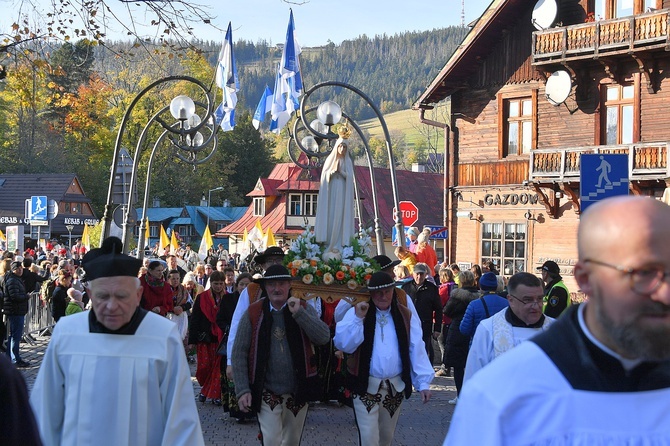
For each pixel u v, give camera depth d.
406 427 11.01
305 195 65.62
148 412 4.69
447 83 29.30
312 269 10.62
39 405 4.72
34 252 36.88
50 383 4.76
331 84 17.41
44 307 22.06
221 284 12.54
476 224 29.41
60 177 72.62
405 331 7.68
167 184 86.81
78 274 20.58
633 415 2.31
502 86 28.66
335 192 11.19
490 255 29.00
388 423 7.73
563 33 25.72
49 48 13.71
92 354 4.70
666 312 2.22
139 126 68.06
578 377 2.34
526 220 28.03
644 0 25.19
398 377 7.63
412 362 7.72
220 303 11.69
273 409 7.61
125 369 4.68
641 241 2.22
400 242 18.31
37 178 72.50
